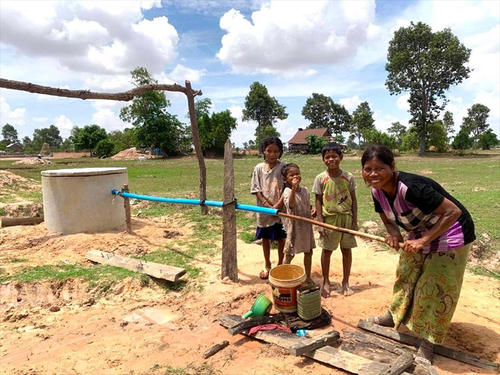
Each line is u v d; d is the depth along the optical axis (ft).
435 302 10.02
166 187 52.70
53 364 10.61
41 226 24.44
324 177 14.66
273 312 13.55
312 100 291.79
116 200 24.00
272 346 11.07
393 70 155.02
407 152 170.60
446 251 9.88
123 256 19.19
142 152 201.67
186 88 23.38
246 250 21.22
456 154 157.79
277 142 16.14
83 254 19.79
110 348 11.44
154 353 11.10
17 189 49.70
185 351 11.14
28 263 18.43
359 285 15.97
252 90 234.58
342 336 11.64
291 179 14.29
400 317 11.00
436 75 147.33
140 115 167.63
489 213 27.22
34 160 118.32
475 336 11.59
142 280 16.15
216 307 13.96
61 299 15.39
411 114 158.30
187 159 159.94
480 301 14.17
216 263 18.58
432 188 9.30
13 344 11.87
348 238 14.57
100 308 14.49
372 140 172.76
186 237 23.36
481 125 311.88
